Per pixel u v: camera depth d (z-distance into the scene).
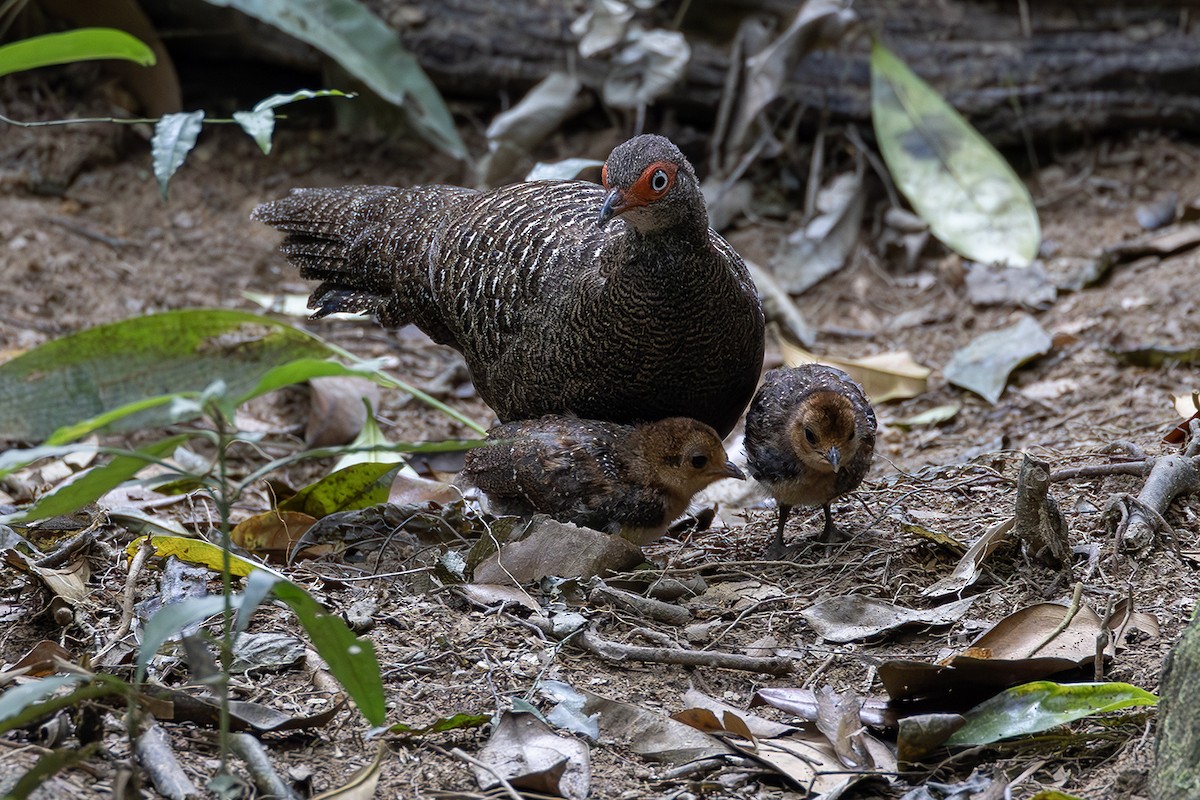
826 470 8.33
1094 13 17.06
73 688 6.31
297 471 12.70
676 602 8.00
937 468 10.20
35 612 7.46
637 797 5.94
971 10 17.19
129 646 6.94
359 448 4.92
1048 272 15.29
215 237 16.56
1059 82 16.72
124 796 5.41
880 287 16.05
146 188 17.09
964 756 6.15
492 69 16.88
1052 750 6.17
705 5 16.97
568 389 9.09
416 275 9.97
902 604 7.77
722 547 9.21
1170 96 16.75
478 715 6.28
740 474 8.60
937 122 15.83
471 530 9.01
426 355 15.30
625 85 16.52
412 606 7.70
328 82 17.34
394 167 17.53
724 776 6.12
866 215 16.84
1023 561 7.98
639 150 8.40
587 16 16.44
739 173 16.73
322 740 6.25
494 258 9.41
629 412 9.16
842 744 6.23
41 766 5.05
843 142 17.00
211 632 7.11
